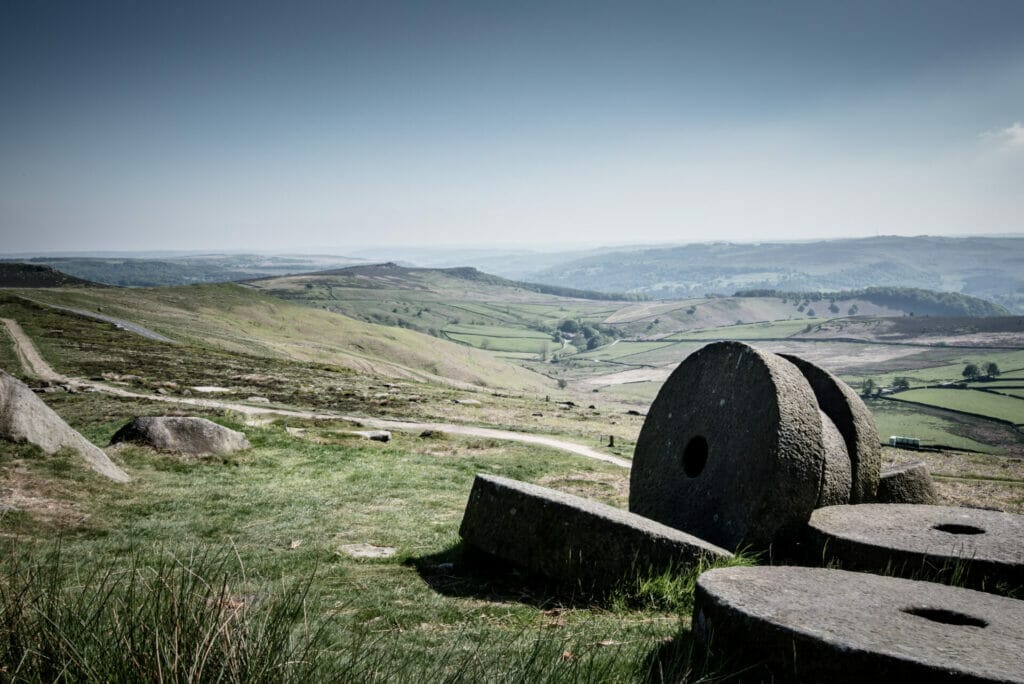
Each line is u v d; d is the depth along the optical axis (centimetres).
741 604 496
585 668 411
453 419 4928
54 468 1503
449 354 19838
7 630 260
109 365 6134
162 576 311
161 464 1966
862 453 1021
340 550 1208
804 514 874
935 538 789
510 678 359
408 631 632
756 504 873
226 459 2142
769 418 901
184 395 4862
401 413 5022
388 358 16725
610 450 3800
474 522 991
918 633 442
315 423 3822
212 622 264
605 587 820
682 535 830
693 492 1013
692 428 1070
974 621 501
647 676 436
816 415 923
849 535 804
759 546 866
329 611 721
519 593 859
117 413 3388
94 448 1688
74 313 10631
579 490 2322
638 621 694
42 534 1185
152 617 277
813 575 605
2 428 1497
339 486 1978
